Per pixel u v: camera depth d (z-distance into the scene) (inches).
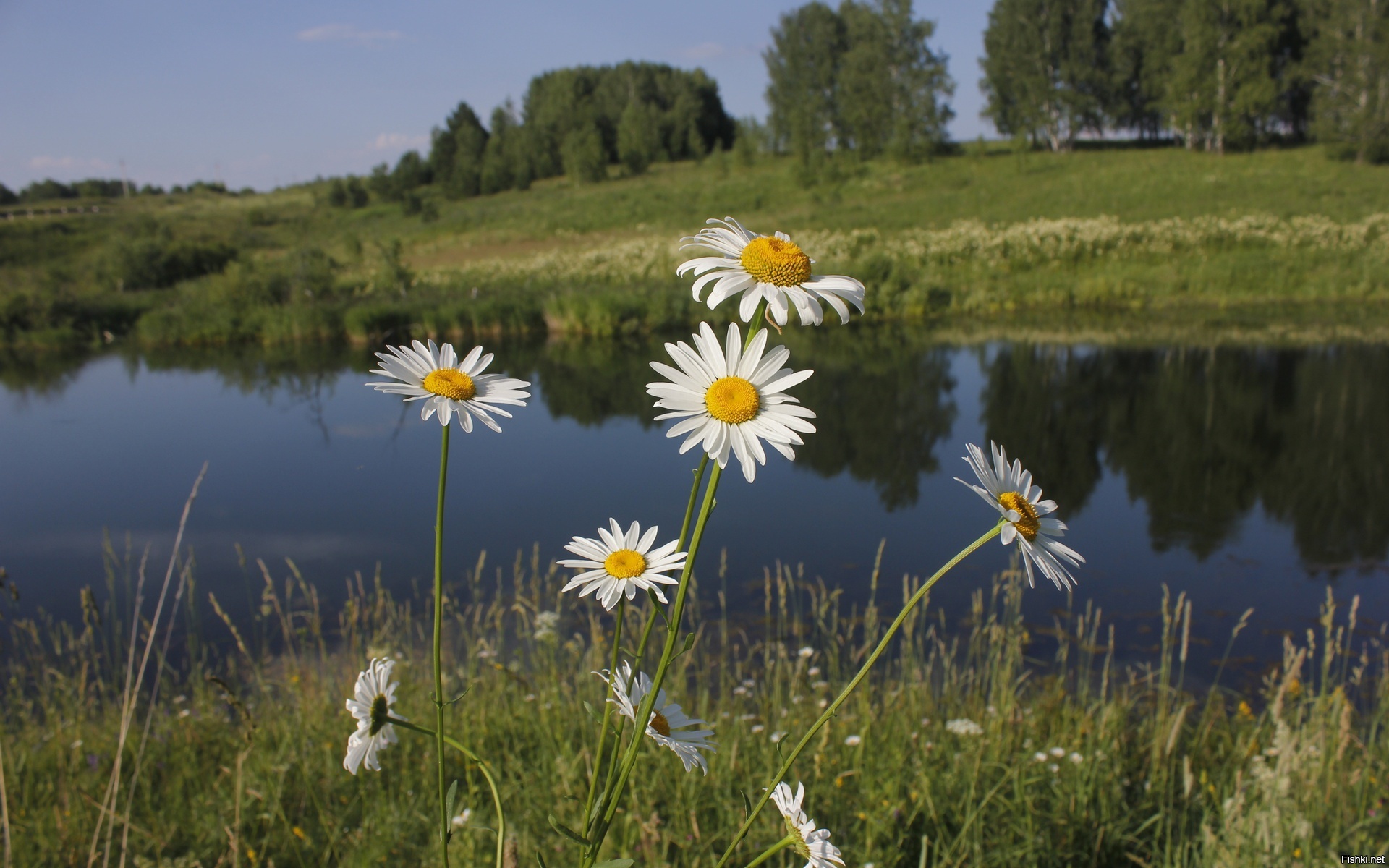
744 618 201.5
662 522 285.9
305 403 507.5
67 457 392.5
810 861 49.3
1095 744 119.0
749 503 304.0
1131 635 193.0
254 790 99.3
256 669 141.6
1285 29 1662.2
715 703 144.0
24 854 89.4
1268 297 761.0
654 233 1299.2
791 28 2317.9
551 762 105.1
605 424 437.1
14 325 763.4
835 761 107.7
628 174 2331.4
